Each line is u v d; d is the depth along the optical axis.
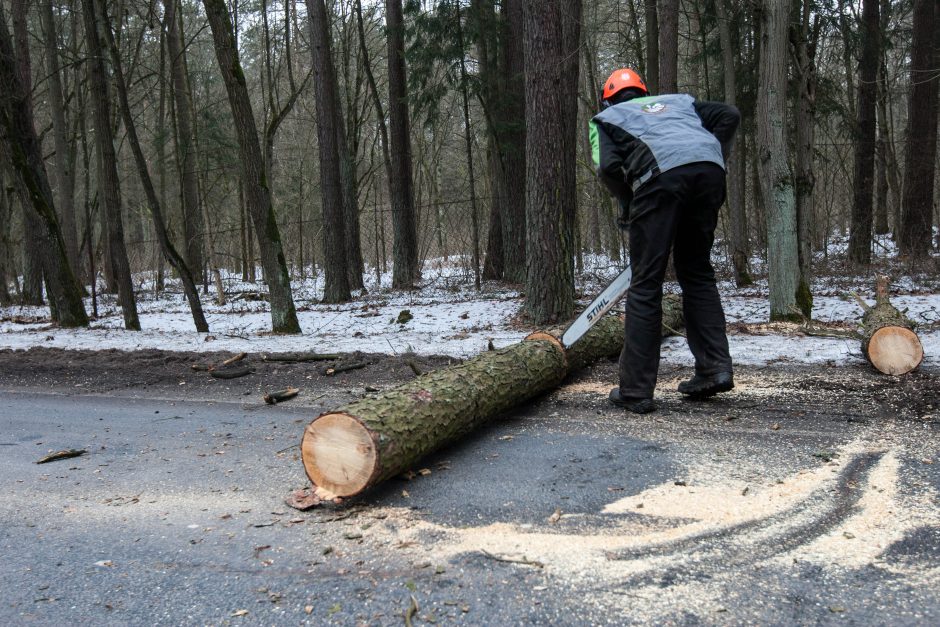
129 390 5.73
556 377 4.46
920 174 15.24
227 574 2.21
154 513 2.82
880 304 4.77
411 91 16.34
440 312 11.57
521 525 2.44
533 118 7.61
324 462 2.75
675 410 3.88
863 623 1.72
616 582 1.99
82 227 25.42
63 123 19.62
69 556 2.42
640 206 3.65
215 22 8.30
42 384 6.13
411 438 2.92
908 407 3.59
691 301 3.95
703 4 15.54
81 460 3.72
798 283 6.88
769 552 2.11
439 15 15.29
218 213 26.31
